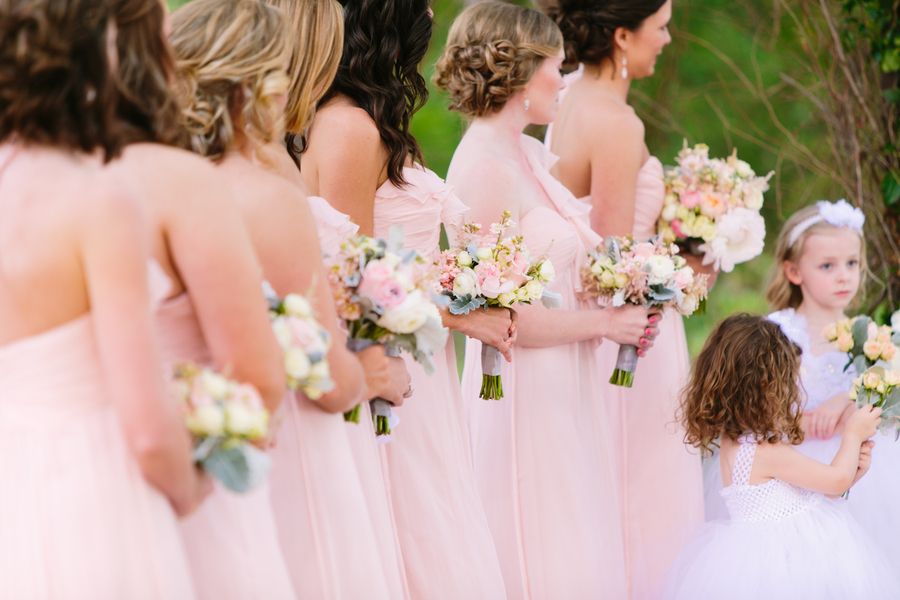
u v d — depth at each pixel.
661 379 5.21
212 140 2.98
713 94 8.90
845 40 6.11
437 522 4.04
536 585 4.54
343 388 3.07
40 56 2.29
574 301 4.77
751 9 8.74
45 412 2.35
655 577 5.12
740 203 5.38
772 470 4.42
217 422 2.41
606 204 5.14
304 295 2.99
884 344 4.61
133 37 2.45
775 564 4.32
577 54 5.22
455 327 4.17
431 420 4.09
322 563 3.06
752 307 9.25
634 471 5.18
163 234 2.54
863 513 4.98
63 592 2.35
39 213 2.32
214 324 2.56
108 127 2.38
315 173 3.94
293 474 3.06
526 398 4.58
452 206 4.17
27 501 2.35
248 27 2.96
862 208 6.02
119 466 2.39
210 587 2.65
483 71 4.48
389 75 3.96
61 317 2.35
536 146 4.84
